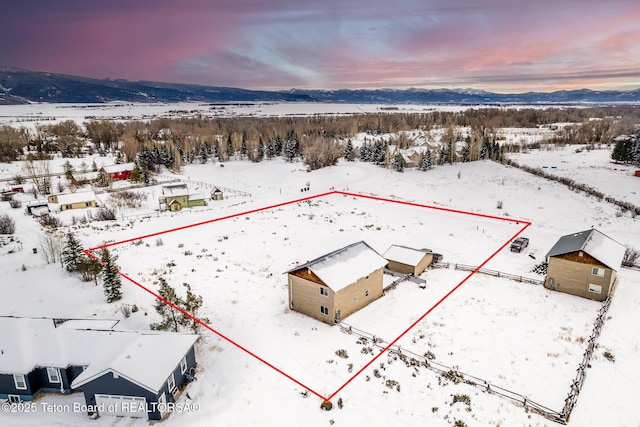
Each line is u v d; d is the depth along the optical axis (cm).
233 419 2041
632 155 9850
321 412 2081
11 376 2152
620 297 3353
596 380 2352
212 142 12962
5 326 2378
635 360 2541
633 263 4072
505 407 2133
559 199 6700
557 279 3472
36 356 2214
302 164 10681
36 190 7400
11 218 5459
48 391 2255
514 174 8569
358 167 10112
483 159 10438
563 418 2034
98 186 8144
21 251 4338
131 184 8475
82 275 3675
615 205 6412
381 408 2117
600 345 2689
